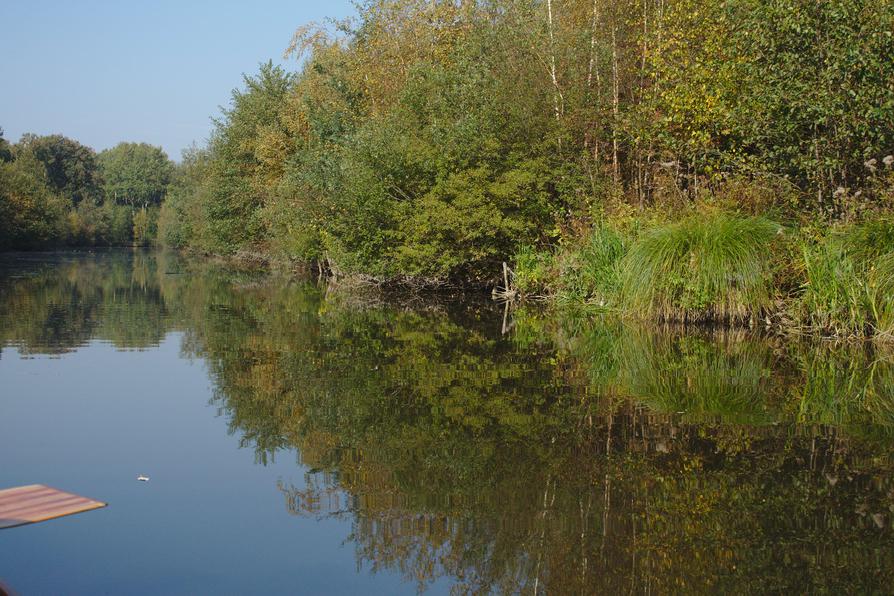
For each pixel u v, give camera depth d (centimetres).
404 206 1980
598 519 458
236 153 3625
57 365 996
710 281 1269
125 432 666
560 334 1263
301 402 777
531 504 483
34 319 1523
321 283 2670
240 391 834
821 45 1248
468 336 1255
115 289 2328
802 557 404
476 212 1772
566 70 1894
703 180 1586
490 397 788
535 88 1875
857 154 1260
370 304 1884
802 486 507
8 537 438
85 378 909
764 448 592
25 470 561
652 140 1692
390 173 2023
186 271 3394
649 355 1034
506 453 591
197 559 409
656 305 1349
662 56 1692
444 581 382
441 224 1814
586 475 536
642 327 1316
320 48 3017
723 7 1382
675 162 1611
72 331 1341
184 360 1034
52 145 8981
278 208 2880
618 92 1941
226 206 3700
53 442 634
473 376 902
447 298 2023
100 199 9406
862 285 1109
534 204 1816
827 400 757
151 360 1034
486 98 1880
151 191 9762
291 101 3173
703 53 1556
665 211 1496
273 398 797
